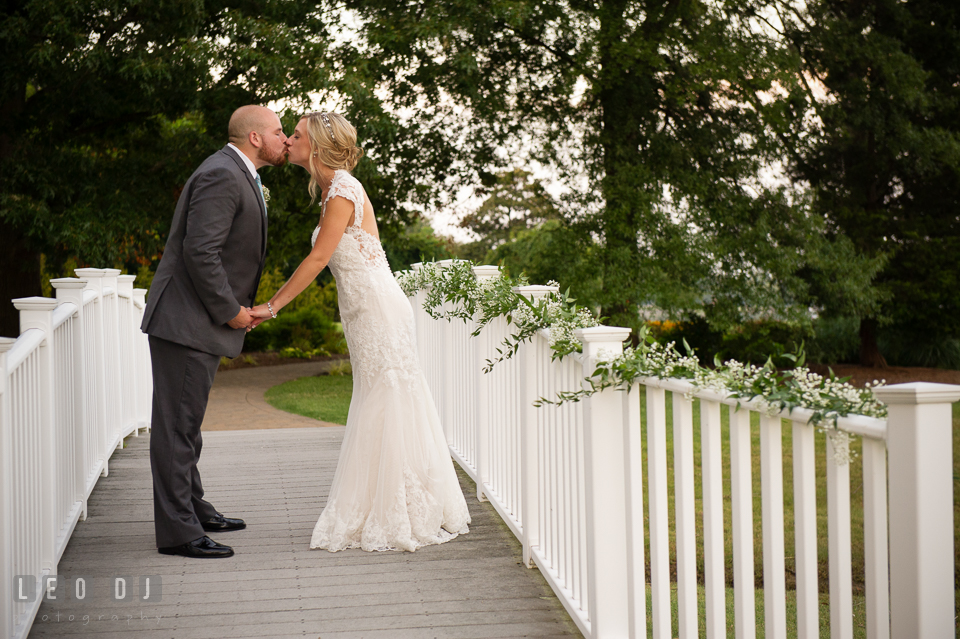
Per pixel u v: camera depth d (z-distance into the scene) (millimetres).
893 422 1234
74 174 10141
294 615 2590
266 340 17859
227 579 2898
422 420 3369
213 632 2453
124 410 5559
